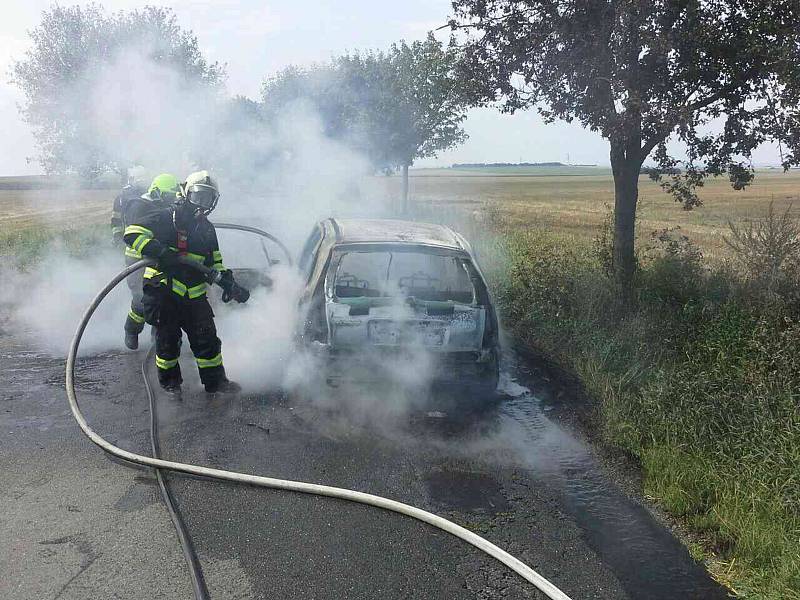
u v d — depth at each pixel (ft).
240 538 11.03
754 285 22.99
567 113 24.08
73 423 15.76
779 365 16.75
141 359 20.80
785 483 12.22
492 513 12.24
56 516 11.57
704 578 10.51
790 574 10.13
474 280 17.34
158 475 12.92
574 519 12.16
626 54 21.39
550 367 21.29
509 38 23.97
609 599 9.87
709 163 25.72
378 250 17.24
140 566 10.15
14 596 9.34
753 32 20.10
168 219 16.57
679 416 15.14
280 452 14.37
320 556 10.59
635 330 21.16
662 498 12.89
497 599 9.68
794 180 276.41
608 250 28.45
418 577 10.12
